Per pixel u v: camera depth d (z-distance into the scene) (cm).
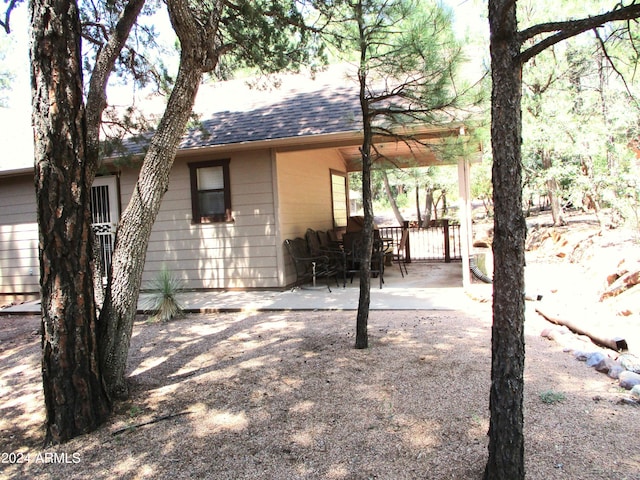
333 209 1159
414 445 287
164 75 726
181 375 436
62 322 323
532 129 962
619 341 419
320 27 620
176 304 707
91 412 336
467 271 765
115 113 750
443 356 441
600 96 913
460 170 766
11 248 999
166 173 397
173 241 905
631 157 915
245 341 539
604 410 317
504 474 234
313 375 411
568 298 648
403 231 1048
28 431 349
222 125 899
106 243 922
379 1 411
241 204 869
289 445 296
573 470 251
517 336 233
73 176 324
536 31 227
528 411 320
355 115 782
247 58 673
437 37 406
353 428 312
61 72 315
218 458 287
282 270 855
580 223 1262
